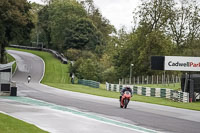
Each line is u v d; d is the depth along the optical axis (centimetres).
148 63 12875
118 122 3209
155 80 11625
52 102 4919
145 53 12619
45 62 15425
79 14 19675
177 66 6925
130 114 3869
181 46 14025
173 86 10462
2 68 5738
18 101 4828
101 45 19312
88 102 5169
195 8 14000
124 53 13600
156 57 7006
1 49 12544
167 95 7412
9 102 4603
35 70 13450
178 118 3750
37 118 3198
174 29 13988
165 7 13175
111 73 14088
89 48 18612
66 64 15262
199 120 3675
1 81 5738
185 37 14012
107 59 16588
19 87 8031
